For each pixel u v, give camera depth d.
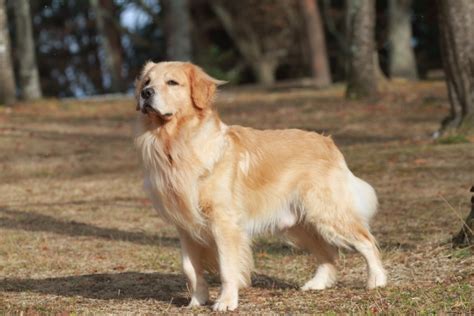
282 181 8.10
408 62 36.62
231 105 27.81
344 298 7.71
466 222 9.15
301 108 25.47
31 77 31.23
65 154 19.27
